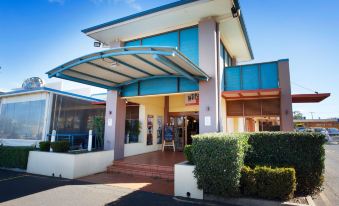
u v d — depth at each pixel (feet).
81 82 29.30
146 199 18.84
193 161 20.53
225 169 17.66
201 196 19.07
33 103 39.70
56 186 22.74
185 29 32.19
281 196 17.01
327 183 24.38
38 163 29.35
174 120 47.32
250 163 20.47
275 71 31.45
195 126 45.34
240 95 33.27
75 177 26.30
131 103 41.75
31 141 37.91
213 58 28.66
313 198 19.10
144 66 26.40
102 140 41.09
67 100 41.73
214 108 27.32
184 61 21.98
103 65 25.71
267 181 17.44
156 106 46.52
